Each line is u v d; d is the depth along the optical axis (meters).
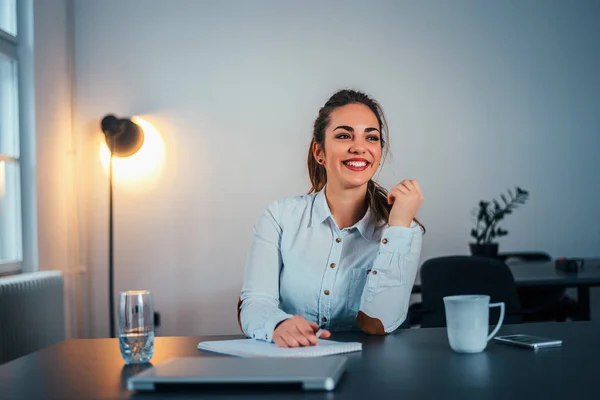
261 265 1.56
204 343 1.20
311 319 1.55
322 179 1.71
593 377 0.88
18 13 3.30
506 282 2.69
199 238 3.96
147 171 3.95
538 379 0.88
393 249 1.38
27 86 3.31
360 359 1.04
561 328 1.29
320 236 1.57
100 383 0.92
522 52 4.17
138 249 3.94
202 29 3.98
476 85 4.13
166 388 0.86
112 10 3.95
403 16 4.08
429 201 4.09
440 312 2.73
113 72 3.94
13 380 0.95
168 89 3.96
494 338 1.17
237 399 0.81
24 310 2.84
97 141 3.92
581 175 4.21
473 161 4.12
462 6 4.12
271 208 1.62
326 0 4.04
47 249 3.42
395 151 4.07
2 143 3.18
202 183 3.96
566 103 4.20
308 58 4.02
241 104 3.99
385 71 4.07
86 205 3.90
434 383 0.87
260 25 4.01
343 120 1.54
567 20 4.20
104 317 3.90
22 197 3.29
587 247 4.21
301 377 0.84
